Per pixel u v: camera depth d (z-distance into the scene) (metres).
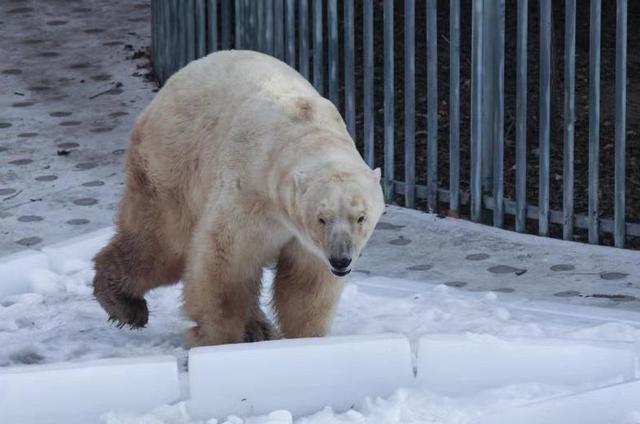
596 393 7.63
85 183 13.77
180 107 9.13
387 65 13.18
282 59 14.20
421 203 13.53
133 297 9.84
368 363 8.04
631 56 16.95
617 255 11.88
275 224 8.43
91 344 9.55
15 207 13.14
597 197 12.15
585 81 16.19
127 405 7.81
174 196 9.23
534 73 16.03
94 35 18.53
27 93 16.55
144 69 17.20
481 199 12.95
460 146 14.58
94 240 11.77
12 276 11.12
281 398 7.93
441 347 8.12
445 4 17.75
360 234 7.64
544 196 12.44
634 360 8.26
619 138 11.85
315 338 8.20
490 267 11.68
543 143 12.33
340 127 8.52
